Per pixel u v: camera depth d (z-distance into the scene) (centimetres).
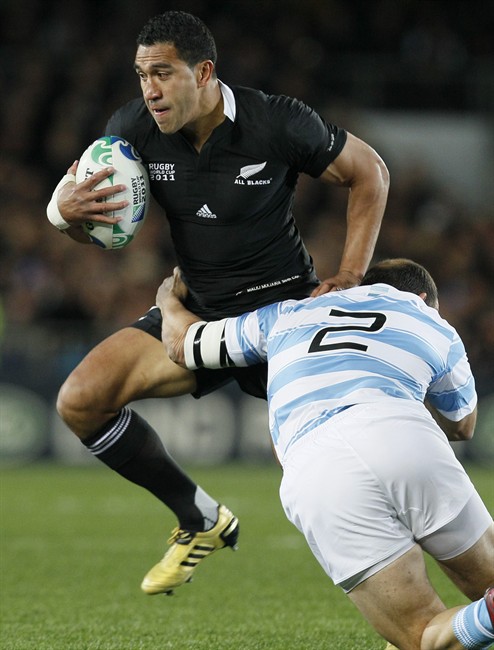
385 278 1470
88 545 2727
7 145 5825
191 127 1619
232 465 4531
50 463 4609
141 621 1852
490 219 6056
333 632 1759
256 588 2177
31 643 1664
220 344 1455
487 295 5378
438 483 1250
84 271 5012
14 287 5019
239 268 1717
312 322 1379
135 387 1750
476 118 6538
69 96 5922
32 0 6266
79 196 1614
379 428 1261
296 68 6347
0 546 2702
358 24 6544
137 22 6222
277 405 1343
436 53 6531
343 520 1244
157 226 5350
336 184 1706
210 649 1628
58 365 4644
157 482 1823
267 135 1627
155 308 1797
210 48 1568
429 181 6191
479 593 1308
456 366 1388
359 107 6450
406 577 1243
